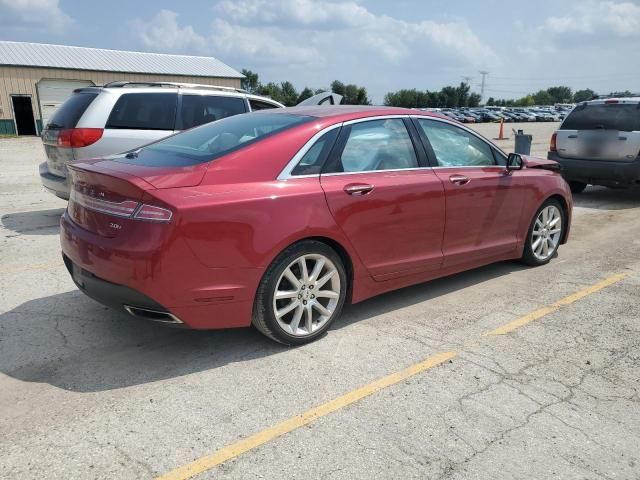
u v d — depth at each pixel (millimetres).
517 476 2627
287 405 3168
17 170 13977
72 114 7160
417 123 4691
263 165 3699
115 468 2609
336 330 4207
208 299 3428
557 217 6020
